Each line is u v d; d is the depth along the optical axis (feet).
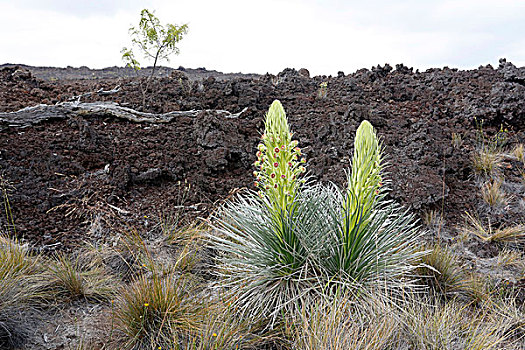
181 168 15.44
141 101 19.89
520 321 9.47
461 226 14.20
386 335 7.89
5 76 21.20
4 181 13.03
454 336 8.64
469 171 17.57
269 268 9.11
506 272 11.76
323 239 9.39
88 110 17.89
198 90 21.91
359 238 9.19
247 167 16.43
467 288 10.71
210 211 13.47
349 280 9.30
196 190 14.42
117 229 12.12
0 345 7.80
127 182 14.19
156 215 13.06
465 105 22.44
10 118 15.97
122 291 9.55
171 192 14.42
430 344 8.29
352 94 23.50
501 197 15.49
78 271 10.23
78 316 8.98
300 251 9.39
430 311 9.35
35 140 15.46
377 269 9.54
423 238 13.16
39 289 9.39
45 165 14.25
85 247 11.27
